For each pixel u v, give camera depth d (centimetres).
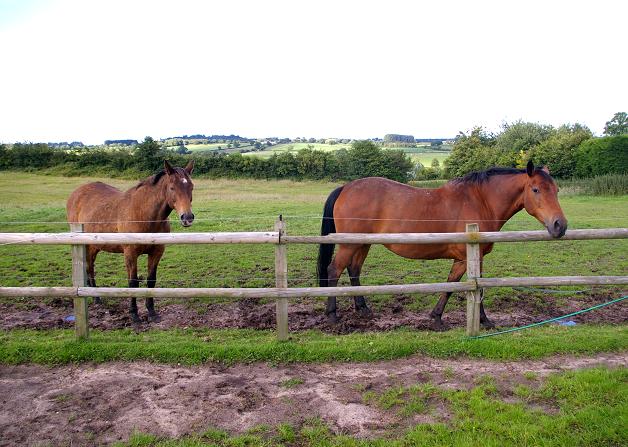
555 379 445
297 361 504
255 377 472
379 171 4012
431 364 494
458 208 619
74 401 429
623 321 636
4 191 2752
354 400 425
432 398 425
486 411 396
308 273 904
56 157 4088
